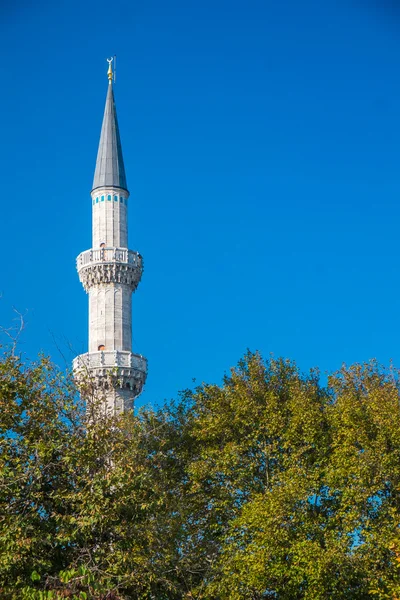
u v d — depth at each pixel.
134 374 90.12
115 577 41.31
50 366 45.78
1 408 43.12
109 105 104.44
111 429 47.50
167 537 51.34
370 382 64.62
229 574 54.31
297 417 61.03
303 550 53.16
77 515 41.88
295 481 56.72
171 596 50.12
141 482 43.53
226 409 64.50
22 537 38.84
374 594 54.09
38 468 41.31
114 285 95.81
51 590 34.53
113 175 100.25
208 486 61.94
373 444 57.97
